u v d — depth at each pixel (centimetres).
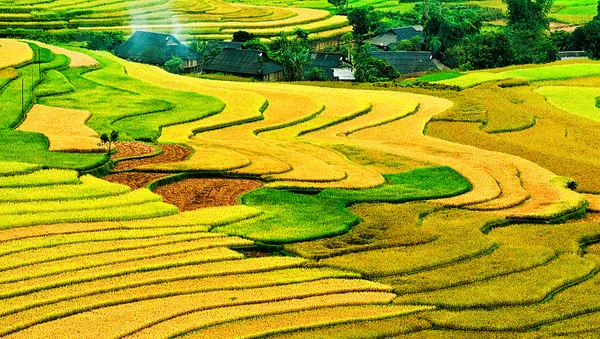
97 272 4231
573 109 9281
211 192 5809
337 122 8381
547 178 6438
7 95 8344
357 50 12531
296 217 5269
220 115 8356
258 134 7794
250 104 8894
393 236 5012
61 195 5353
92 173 5969
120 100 8762
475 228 5166
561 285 4344
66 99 8650
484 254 4772
